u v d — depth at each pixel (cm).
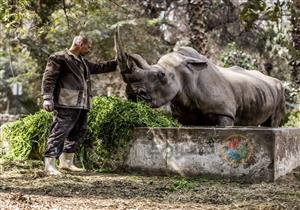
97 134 916
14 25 1266
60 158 902
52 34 2211
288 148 863
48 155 852
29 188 718
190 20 1762
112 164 902
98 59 2647
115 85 2644
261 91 1051
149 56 2673
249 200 657
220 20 2567
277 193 709
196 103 953
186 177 836
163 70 916
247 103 1018
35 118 1014
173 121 971
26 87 3131
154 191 711
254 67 2231
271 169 797
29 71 3069
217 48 2567
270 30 2516
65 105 858
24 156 1003
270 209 599
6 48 2575
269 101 1070
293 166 891
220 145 820
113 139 902
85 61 884
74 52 872
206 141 828
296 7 646
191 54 970
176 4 2728
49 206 595
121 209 586
